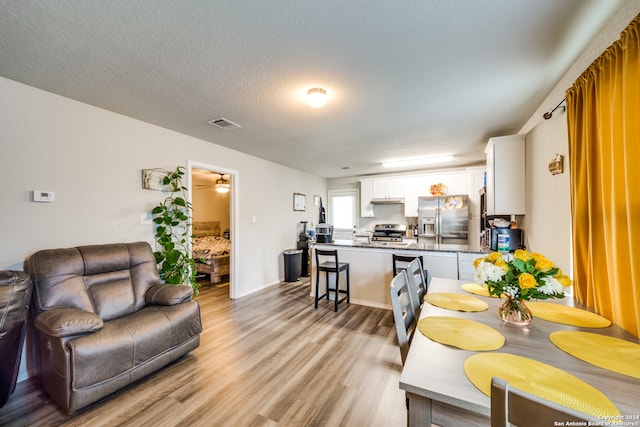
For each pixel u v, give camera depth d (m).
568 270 1.92
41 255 1.97
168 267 2.87
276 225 5.05
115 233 2.60
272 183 4.95
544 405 0.48
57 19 1.36
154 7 1.28
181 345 2.17
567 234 1.93
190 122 2.88
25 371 1.99
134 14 1.33
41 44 1.56
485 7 1.30
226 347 2.46
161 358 2.01
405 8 1.30
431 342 1.07
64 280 1.97
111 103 2.40
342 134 3.30
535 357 0.95
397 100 2.33
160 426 1.53
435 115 2.68
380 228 5.96
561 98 1.99
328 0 1.25
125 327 1.87
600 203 1.42
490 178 3.08
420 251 3.27
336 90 2.15
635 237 1.14
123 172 2.67
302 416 1.60
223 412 1.64
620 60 1.21
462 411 0.79
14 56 1.68
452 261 3.13
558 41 1.56
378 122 2.87
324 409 1.66
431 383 0.80
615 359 0.93
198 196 7.00
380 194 5.95
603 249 1.41
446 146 3.84
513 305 1.28
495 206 2.94
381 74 1.92
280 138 3.47
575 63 1.77
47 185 2.16
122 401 1.73
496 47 1.62
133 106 2.46
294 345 2.49
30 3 1.24
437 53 1.67
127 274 2.41
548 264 1.24
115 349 1.73
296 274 5.14
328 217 7.12
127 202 2.70
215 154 3.73
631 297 1.19
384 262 3.54
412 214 5.62
